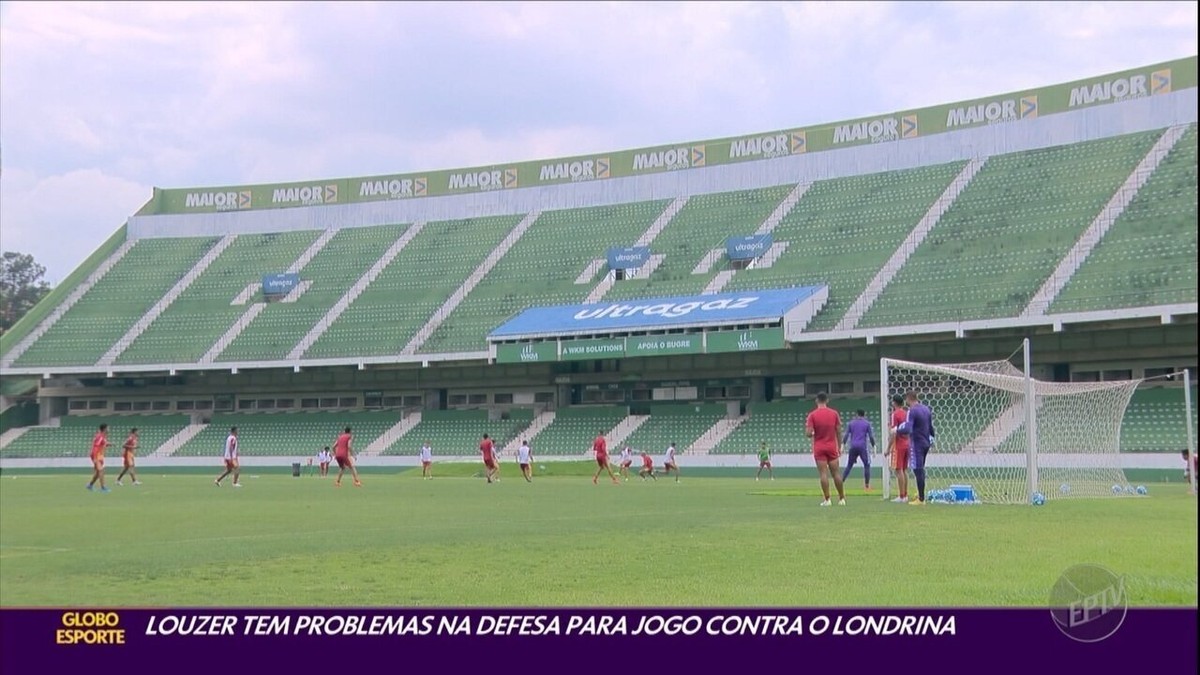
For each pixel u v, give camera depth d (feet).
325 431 232.53
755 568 41.01
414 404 243.19
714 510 73.46
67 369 243.19
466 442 220.23
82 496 102.94
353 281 251.80
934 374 164.55
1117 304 166.71
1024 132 214.69
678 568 40.96
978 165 216.95
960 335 178.70
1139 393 170.40
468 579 38.22
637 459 198.80
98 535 55.47
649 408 217.36
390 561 43.06
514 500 92.84
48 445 240.12
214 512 75.66
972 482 121.39
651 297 218.18
